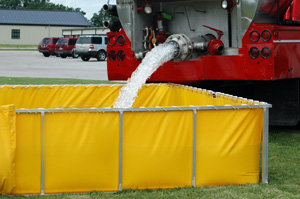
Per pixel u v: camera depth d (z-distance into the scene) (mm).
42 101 8164
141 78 8453
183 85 8555
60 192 5312
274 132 9156
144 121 5363
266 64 7957
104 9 9625
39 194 5266
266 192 5336
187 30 9344
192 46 8664
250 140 5586
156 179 5438
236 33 8539
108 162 5348
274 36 7922
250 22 8062
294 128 9516
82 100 8383
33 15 88688
